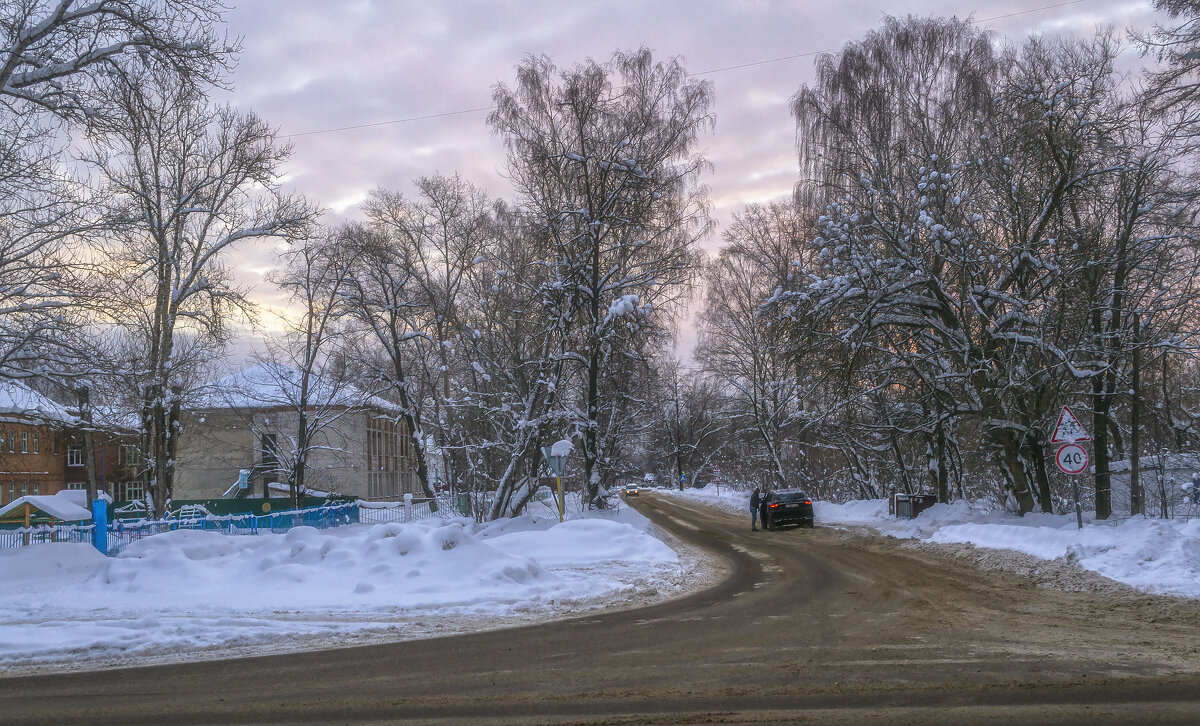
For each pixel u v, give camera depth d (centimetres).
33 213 2020
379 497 6600
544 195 3022
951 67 2595
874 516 3375
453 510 3800
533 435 3119
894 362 2605
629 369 3212
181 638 1088
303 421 4391
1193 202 1830
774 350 2572
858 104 2641
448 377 3897
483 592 1478
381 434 6738
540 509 4006
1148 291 2145
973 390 2484
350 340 4141
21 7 1623
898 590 1485
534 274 3303
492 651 995
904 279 2319
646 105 2959
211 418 4978
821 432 3919
